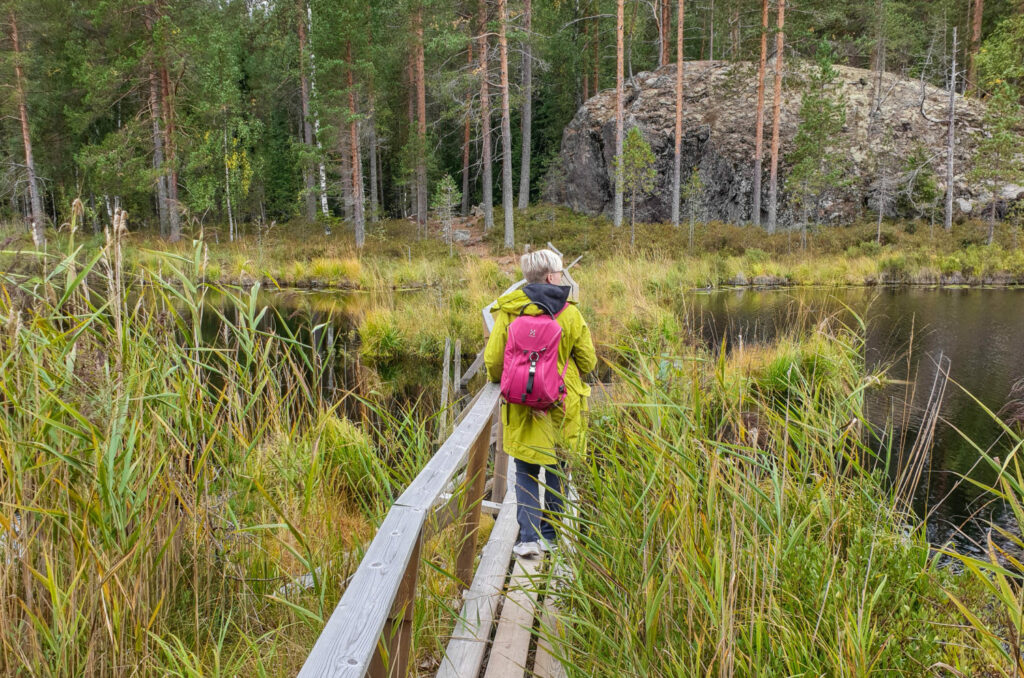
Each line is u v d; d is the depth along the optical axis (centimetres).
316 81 2805
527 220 3256
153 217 3425
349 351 1052
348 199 2859
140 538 194
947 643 189
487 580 262
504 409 271
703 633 167
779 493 206
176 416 231
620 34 2836
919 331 1157
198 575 233
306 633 223
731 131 3178
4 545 177
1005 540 418
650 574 180
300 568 268
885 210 3023
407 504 151
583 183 3469
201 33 2834
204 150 2616
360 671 94
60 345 209
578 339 263
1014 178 2536
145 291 238
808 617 188
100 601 188
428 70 3216
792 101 3206
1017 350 980
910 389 765
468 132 3812
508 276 1783
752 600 168
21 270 216
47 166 3152
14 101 2608
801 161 2756
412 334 1083
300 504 263
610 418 280
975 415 660
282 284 2136
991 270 2189
